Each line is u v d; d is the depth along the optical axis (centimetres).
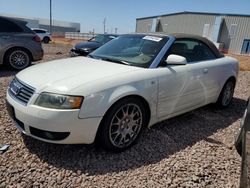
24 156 280
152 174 263
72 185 241
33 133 272
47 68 321
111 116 280
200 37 431
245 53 3225
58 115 253
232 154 313
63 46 2091
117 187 241
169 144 330
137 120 313
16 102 280
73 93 257
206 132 377
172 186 246
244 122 263
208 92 420
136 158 292
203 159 297
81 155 289
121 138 299
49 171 258
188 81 366
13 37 738
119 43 405
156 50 352
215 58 445
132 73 304
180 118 428
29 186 235
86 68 312
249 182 181
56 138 262
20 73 321
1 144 302
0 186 233
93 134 272
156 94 321
